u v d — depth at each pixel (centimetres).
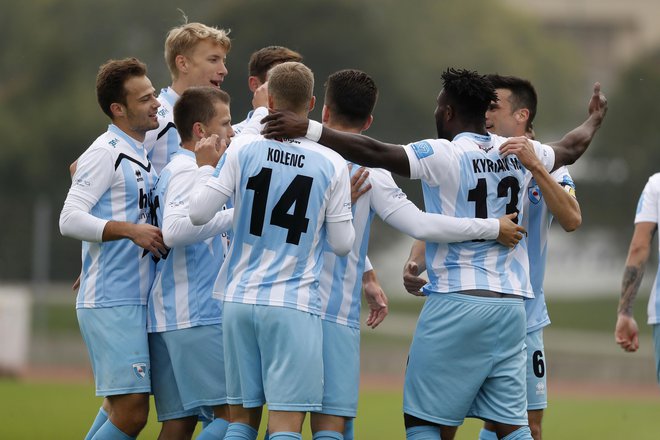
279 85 2103
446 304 2152
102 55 15725
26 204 14400
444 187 2156
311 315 2062
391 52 15388
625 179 15575
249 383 2072
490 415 2162
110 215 2327
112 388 2280
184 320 2295
